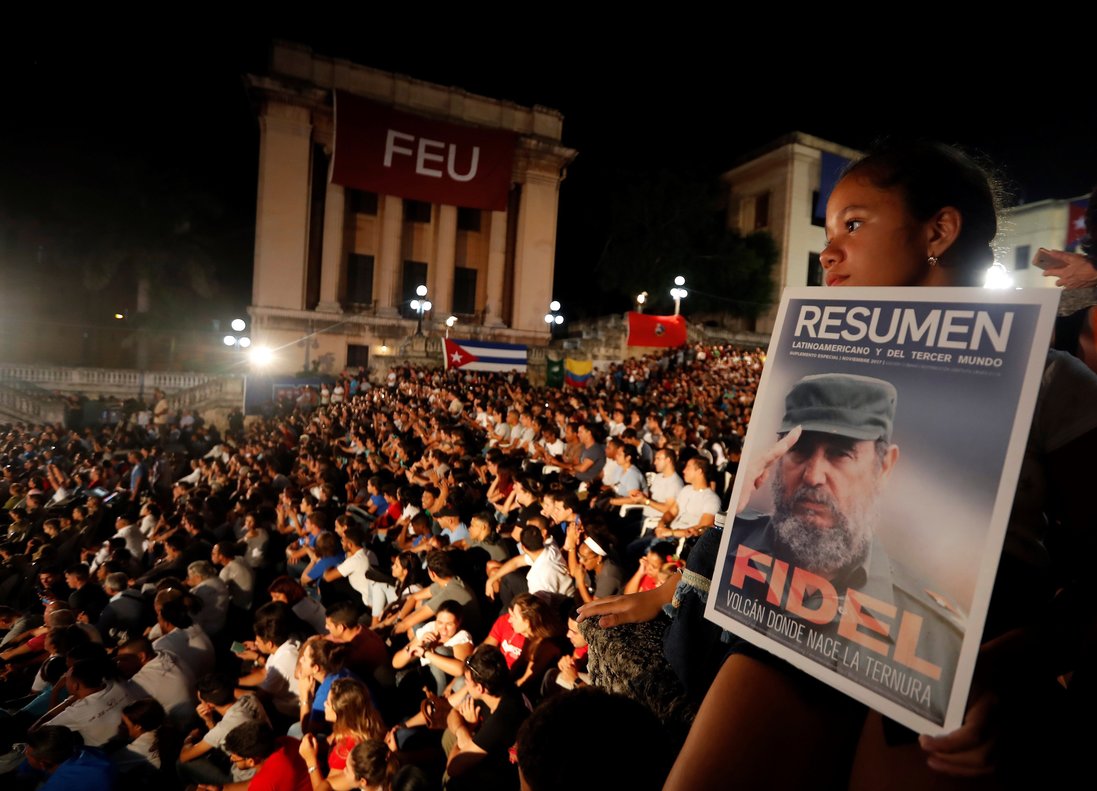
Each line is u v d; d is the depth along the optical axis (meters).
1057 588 0.93
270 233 29.14
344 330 30.55
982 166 1.15
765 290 39.09
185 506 9.41
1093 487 0.79
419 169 30.16
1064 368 0.86
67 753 3.94
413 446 12.54
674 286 37.50
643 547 6.49
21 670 6.41
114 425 22.73
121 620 6.43
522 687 4.18
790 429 0.95
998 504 0.71
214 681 4.46
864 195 1.04
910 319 0.85
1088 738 0.73
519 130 33.69
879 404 0.85
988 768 0.68
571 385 23.36
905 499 0.79
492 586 5.94
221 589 6.62
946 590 0.73
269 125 29.05
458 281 34.22
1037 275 27.31
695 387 21.09
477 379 21.83
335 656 4.48
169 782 4.42
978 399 0.76
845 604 0.82
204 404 26.27
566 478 8.93
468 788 3.59
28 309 33.66
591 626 2.17
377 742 3.51
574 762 1.17
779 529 0.92
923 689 0.73
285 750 3.82
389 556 8.29
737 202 42.84
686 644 1.39
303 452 13.45
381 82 30.86
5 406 22.59
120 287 35.09
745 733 0.86
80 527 9.48
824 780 0.83
